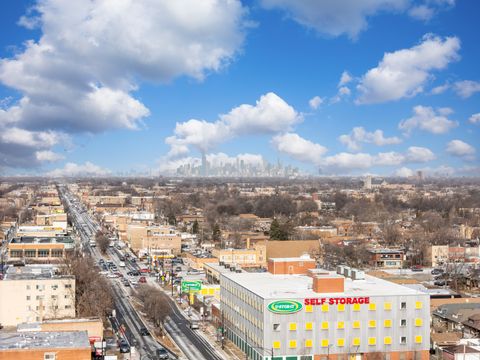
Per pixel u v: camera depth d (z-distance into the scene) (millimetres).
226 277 178000
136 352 156250
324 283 152125
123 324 187000
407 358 149250
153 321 187875
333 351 146375
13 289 182625
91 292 194875
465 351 140000
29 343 121625
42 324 151875
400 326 149250
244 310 160000
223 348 162875
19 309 182875
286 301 144625
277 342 144375
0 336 127812
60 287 185500
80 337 127062
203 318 196375
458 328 176125
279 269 179500
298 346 145000
